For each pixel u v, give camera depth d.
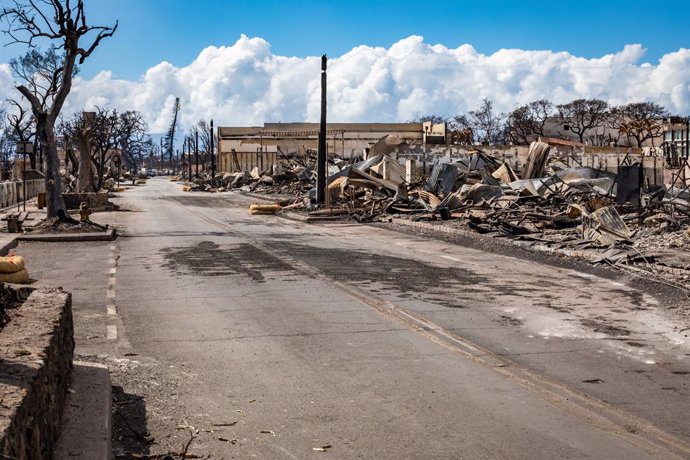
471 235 24.27
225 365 8.21
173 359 8.46
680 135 70.56
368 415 6.53
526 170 45.66
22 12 24.56
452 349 9.03
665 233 21.81
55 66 44.53
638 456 5.62
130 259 18.39
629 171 27.00
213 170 85.75
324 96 38.28
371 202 36.44
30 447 3.80
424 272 16.00
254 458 5.53
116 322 10.55
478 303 12.25
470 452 5.67
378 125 114.19
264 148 111.19
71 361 6.41
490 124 133.62
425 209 33.84
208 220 33.62
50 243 22.62
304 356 8.64
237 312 11.39
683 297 12.78
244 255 19.20
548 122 122.56
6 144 103.25
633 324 10.59
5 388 3.80
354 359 8.52
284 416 6.49
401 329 10.18
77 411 5.63
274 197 57.94
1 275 13.96
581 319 10.95
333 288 13.77
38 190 55.66
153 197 62.94
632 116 117.50
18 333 5.05
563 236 22.36
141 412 6.52
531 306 11.98
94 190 47.31
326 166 41.97
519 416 6.53
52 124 25.25
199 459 5.48
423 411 6.65
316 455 5.60
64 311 5.91
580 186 35.25
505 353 8.87
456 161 49.66
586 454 5.64
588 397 7.11
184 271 16.14
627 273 15.40
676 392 7.29
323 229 28.52
